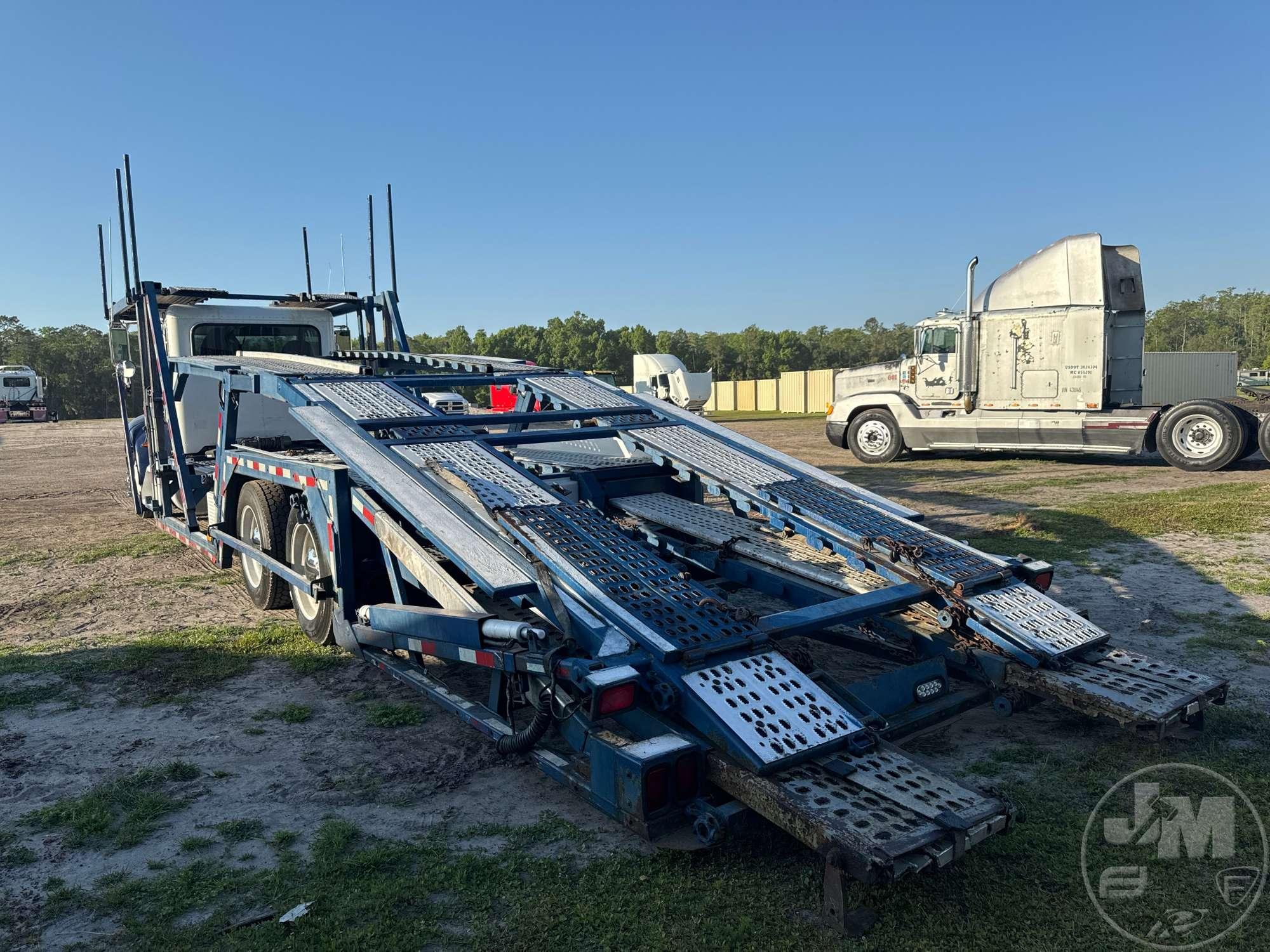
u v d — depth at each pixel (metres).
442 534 3.74
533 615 3.96
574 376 6.80
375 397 5.32
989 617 3.79
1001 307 14.85
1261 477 12.63
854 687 3.44
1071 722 4.13
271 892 2.85
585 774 3.21
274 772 3.73
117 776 3.70
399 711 4.37
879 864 2.33
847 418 16.78
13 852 3.12
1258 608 5.81
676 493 6.00
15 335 82.19
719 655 3.19
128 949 2.57
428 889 2.85
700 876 2.89
